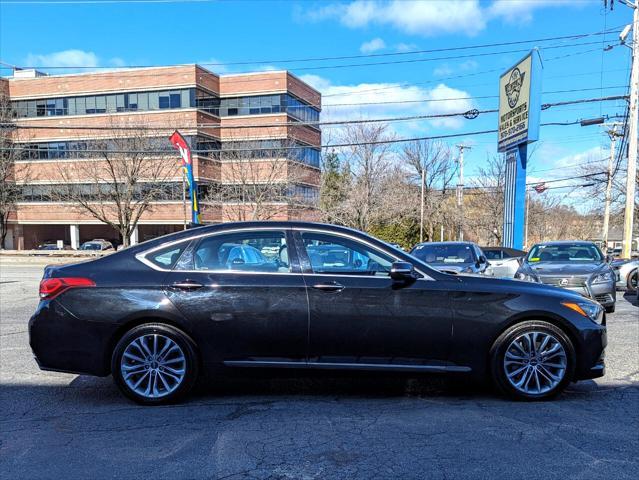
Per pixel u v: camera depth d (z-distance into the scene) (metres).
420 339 4.25
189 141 34.31
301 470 3.09
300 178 32.44
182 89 35.88
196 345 4.28
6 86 38.53
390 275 4.23
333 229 4.52
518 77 17.16
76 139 35.72
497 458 3.23
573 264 9.82
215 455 3.30
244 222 4.61
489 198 45.12
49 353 4.25
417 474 3.03
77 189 31.94
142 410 4.18
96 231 44.25
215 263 4.43
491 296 4.29
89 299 4.23
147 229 43.31
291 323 4.24
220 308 4.24
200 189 33.69
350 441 3.51
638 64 17.89
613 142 33.12
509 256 15.77
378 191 31.83
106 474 3.05
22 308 10.00
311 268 4.38
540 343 4.34
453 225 46.91
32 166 37.00
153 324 4.26
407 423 3.85
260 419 3.96
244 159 31.58
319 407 4.24
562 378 4.30
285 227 4.53
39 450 3.39
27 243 42.09
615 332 7.41
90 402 4.40
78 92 37.81
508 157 18.56
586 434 3.62
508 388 4.32
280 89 36.88
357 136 31.09
